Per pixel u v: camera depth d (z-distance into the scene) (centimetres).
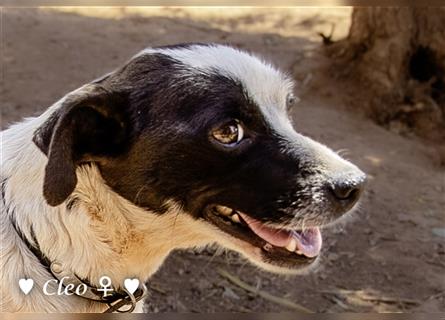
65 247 80
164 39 204
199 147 79
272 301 115
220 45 84
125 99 79
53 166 74
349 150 153
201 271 119
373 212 135
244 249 82
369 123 168
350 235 129
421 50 175
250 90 80
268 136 80
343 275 121
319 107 171
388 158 154
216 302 114
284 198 79
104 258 81
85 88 80
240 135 79
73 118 76
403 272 122
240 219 82
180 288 116
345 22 221
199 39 207
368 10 176
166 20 218
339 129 162
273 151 79
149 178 79
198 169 79
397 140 163
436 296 117
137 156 79
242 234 82
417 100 173
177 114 79
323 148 81
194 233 82
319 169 79
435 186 146
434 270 123
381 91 173
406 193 142
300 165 79
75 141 77
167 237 82
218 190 80
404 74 175
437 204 139
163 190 79
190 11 227
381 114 172
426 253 126
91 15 216
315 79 179
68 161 75
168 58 80
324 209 79
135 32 207
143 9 225
